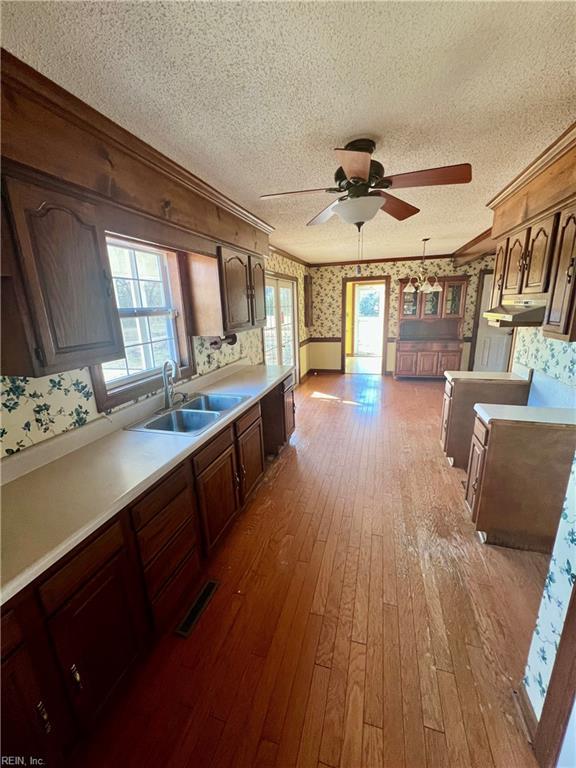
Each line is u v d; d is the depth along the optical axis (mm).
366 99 1338
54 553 1004
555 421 1978
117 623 1289
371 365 7949
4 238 1074
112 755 1183
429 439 3777
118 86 1202
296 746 1195
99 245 1412
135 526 1374
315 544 2189
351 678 1400
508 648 1508
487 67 1159
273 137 1612
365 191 1728
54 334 1222
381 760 1150
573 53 1093
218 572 1978
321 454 3479
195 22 938
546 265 1960
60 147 1229
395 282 6508
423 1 897
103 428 1835
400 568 1976
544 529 2059
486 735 1206
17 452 1417
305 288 6562
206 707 1315
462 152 1832
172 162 1813
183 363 2621
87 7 874
